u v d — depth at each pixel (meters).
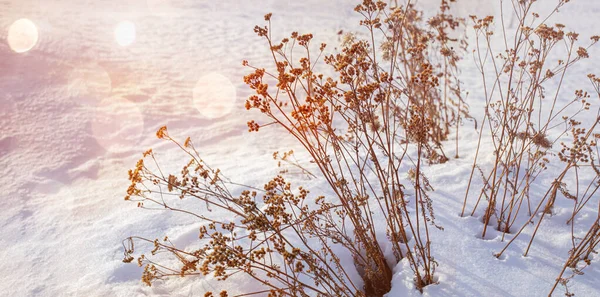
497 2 14.29
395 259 2.34
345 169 3.33
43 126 4.23
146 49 7.68
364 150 3.75
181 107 5.27
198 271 2.24
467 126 4.66
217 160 3.88
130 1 13.27
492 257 2.28
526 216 2.64
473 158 3.48
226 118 5.04
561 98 6.21
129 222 2.74
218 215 2.77
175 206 2.90
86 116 4.61
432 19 3.47
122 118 4.75
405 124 2.09
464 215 2.69
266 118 5.12
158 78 6.22
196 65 7.10
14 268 2.35
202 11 12.70
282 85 1.78
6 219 2.84
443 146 3.87
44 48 6.44
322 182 3.12
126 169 3.73
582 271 2.15
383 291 2.20
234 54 8.01
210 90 5.99
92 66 6.22
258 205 2.88
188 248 2.47
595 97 6.30
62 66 5.90
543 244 2.37
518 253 2.31
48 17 9.07
